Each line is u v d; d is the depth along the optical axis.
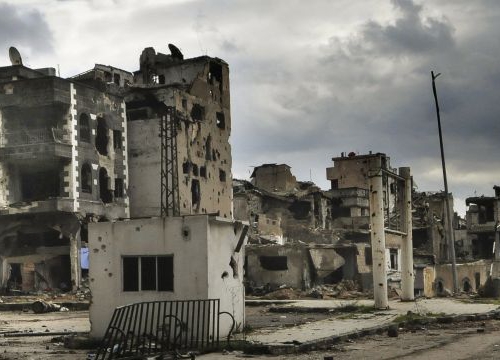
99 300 21.80
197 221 20.94
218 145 69.69
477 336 21.66
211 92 69.38
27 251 53.25
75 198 52.72
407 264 35.56
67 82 54.03
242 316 22.98
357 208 87.50
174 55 71.81
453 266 46.88
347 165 93.25
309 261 56.69
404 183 35.62
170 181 60.81
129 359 16.22
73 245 52.06
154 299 21.09
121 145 59.72
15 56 58.81
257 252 57.56
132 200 62.00
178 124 62.47
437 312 28.17
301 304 37.22
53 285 53.50
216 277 21.30
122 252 21.69
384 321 25.19
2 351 20.75
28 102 53.41
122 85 74.81
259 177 89.38
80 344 21.52
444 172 48.22
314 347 19.17
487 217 89.12
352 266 57.72
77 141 54.00
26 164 55.03
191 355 16.95
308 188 83.50
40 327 29.17
